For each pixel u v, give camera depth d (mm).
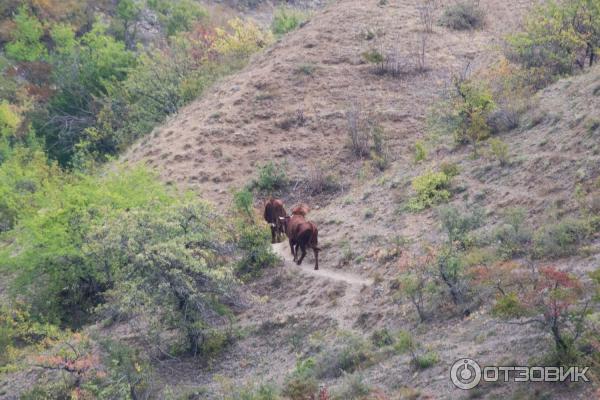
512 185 62844
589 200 55188
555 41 83750
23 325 66688
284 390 46469
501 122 74250
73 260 71438
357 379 43625
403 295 53844
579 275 46812
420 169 74125
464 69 97062
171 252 58312
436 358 43812
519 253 53281
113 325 65438
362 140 86500
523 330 43094
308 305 59500
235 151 90250
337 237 68375
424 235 62156
